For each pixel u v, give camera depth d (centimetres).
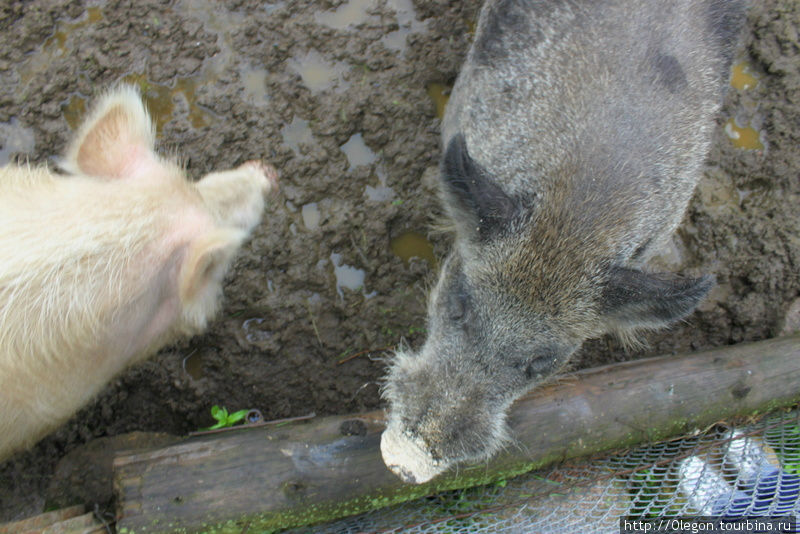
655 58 150
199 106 177
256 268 171
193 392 167
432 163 180
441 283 157
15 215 127
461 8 186
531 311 144
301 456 143
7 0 175
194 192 136
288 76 179
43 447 156
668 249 182
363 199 177
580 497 154
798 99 187
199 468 140
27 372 128
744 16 165
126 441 160
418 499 154
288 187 176
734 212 183
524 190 149
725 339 181
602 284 144
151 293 131
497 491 154
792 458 160
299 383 171
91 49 176
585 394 154
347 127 179
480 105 160
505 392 146
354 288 175
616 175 146
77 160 134
